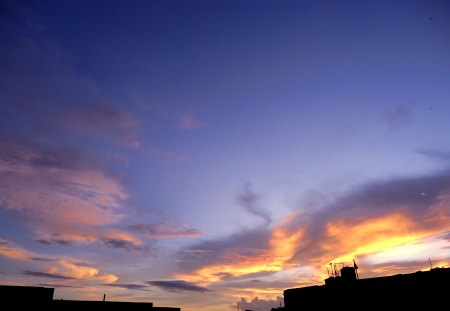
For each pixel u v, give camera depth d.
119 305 35.22
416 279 21.20
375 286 22.97
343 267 28.48
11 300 28.94
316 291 26.38
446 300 19.48
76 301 32.84
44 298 30.58
